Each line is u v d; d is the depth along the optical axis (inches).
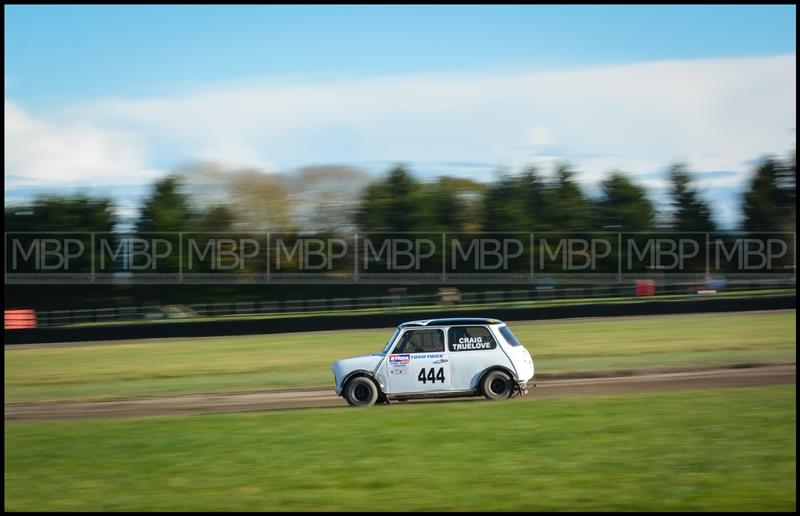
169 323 3102.9
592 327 2706.7
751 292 3826.3
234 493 653.9
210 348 2564.0
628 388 1397.6
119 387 1712.6
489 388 1178.0
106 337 3112.7
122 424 1036.5
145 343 2908.5
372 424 943.0
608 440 802.8
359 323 3080.7
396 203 4751.5
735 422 879.7
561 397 1251.2
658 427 861.8
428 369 1182.3
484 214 4763.8
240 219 4869.6
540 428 878.4
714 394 1117.7
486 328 1195.9
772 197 4574.3
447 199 4783.5
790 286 4094.5
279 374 1819.6
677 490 624.7
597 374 1641.2
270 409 1298.0
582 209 4690.0
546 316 3149.6
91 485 693.3
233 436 895.7
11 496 663.8
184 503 629.9
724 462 703.7
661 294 4089.6
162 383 1749.5
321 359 2086.6
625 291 4138.8
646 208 4677.7
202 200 4894.2
